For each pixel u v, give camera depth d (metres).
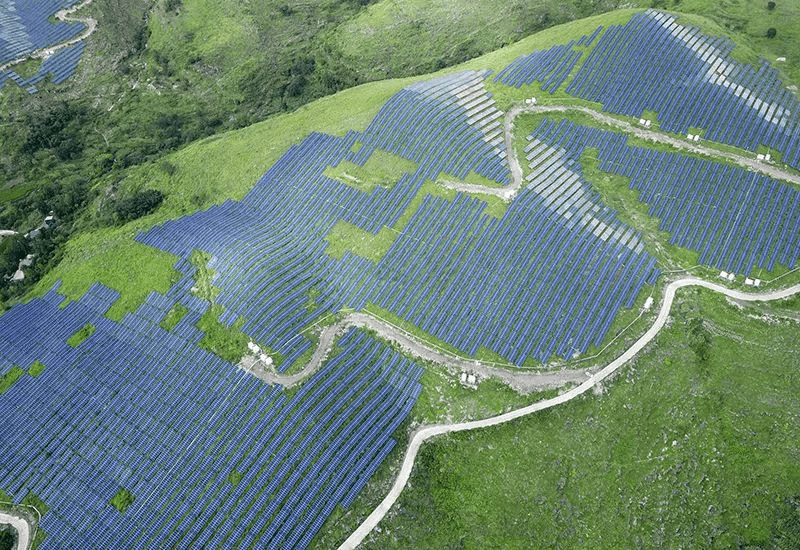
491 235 104.06
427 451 83.38
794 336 93.38
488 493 80.62
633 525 78.88
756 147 114.75
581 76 126.94
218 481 80.88
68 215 131.38
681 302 96.94
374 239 106.00
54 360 97.56
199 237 111.25
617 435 85.69
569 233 104.44
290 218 113.12
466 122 120.31
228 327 96.38
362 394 88.75
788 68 131.50
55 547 78.69
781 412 85.50
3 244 125.25
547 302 97.12
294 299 99.56
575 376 90.50
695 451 83.19
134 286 105.75
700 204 107.88
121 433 87.25
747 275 99.94
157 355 95.06
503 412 87.44
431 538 76.88
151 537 77.62
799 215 105.25
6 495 83.62
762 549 75.25
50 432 88.88
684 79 125.12
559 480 82.06
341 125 125.31
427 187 111.56
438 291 99.00
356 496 79.06
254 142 130.12
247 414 86.56
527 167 113.62
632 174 112.94
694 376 89.38
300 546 75.38
